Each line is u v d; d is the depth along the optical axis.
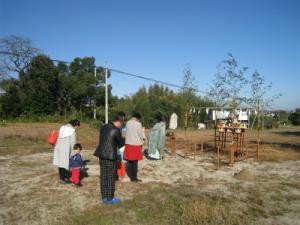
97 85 39.56
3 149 15.45
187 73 20.23
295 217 6.25
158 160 12.52
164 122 12.83
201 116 37.75
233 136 12.83
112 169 6.77
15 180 8.86
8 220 5.93
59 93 37.56
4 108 34.22
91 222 5.80
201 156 13.59
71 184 8.29
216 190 7.93
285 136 26.39
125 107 37.75
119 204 6.68
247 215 6.27
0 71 34.56
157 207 6.50
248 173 9.33
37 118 32.91
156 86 46.69
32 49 35.53
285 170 10.76
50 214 6.22
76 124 8.37
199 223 5.73
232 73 13.87
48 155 13.88
